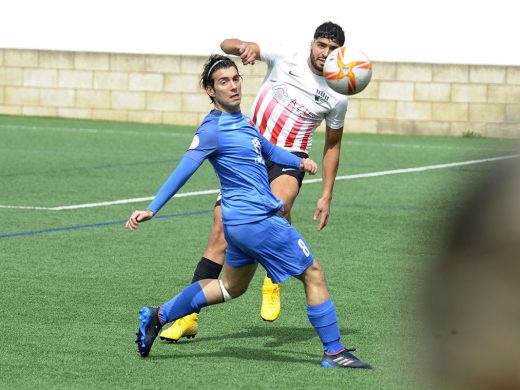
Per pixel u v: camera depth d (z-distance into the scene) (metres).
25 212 30.84
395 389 12.27
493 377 2.01
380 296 19.38
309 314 13.55
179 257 23.80
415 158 48.16
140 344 13.93
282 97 17.39
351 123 61.66
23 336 15.45
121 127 62.03
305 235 27.41
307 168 13.88
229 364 13.80
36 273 21.38
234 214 13.10
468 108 59.75
